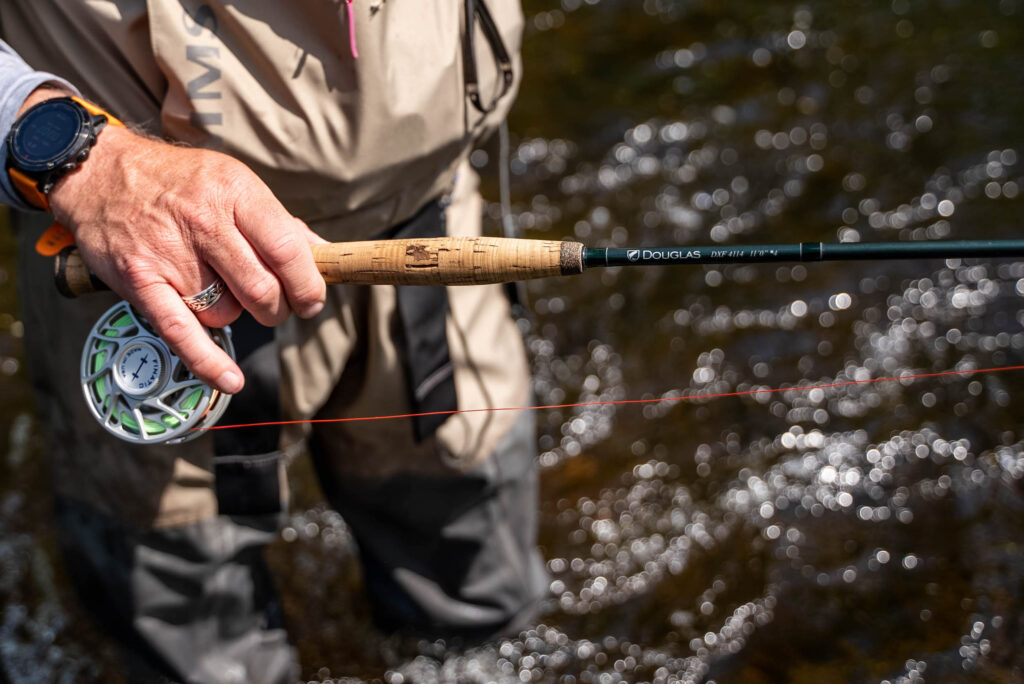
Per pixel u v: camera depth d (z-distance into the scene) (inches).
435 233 54.9
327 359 55.4
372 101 50.1
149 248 48.3
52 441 56.8
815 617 65.8
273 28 49.5
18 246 55.8
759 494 71.1
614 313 84.0
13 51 50.4
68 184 49.4
